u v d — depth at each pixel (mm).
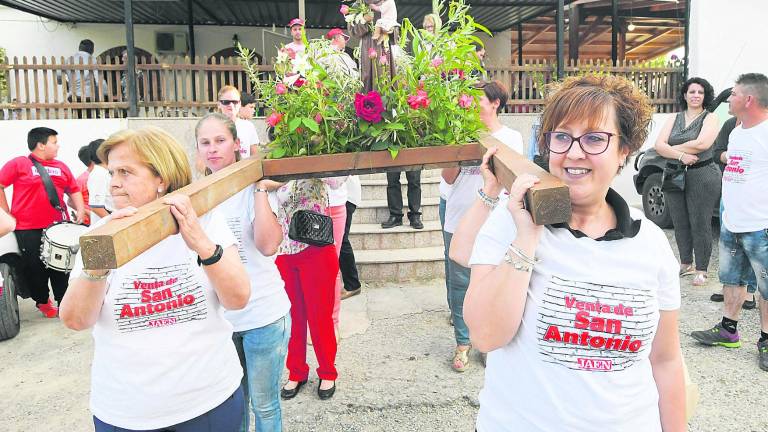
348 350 4344
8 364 4312
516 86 9055
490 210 1765
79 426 3359
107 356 1776
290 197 3445
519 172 1436
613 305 1366
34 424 3391
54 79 8258
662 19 13422
